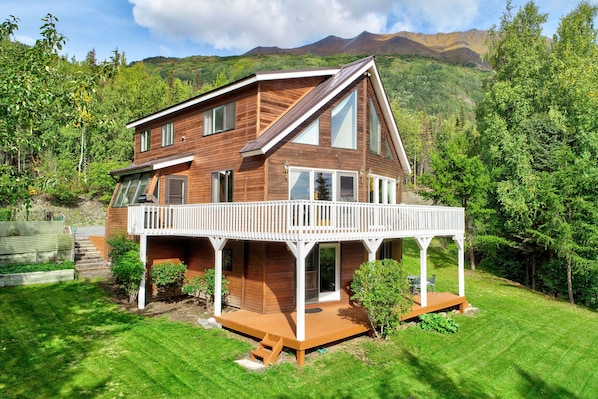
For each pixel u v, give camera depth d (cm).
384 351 1075
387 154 1817
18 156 3120
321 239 1040
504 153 2339
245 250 1354
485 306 1681
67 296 1370
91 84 808
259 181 1327
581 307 1861
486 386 949
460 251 1594
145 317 1252
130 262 1321
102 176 3653
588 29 2564
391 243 1828
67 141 3912
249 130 1416
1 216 2327
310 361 977
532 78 2488
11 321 1116
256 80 1388
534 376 1033
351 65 1650
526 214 2109
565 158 2045
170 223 1475
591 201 1934
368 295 1105
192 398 778
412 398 848
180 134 1795
